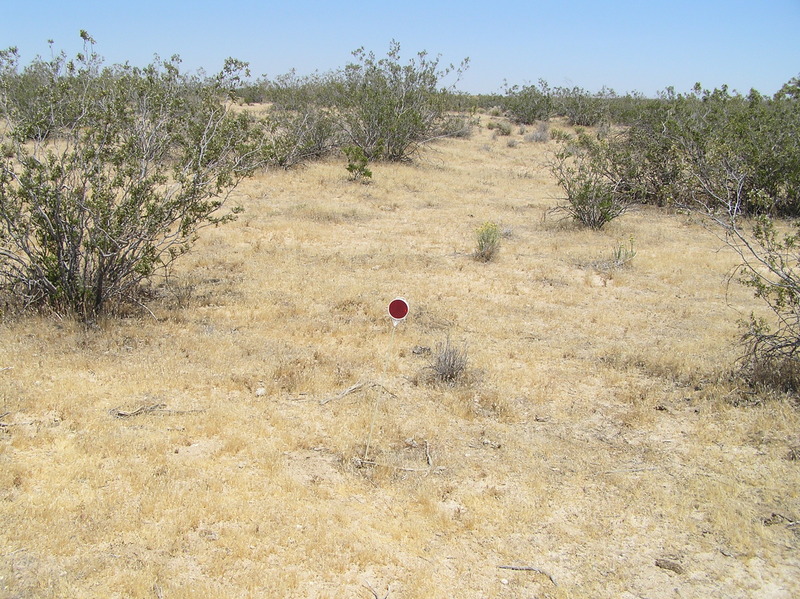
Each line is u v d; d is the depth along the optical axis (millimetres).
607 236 13297
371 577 3902
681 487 4895
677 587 3924
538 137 28484
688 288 10062
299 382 6258
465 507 4617
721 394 6270
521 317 8594
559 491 4832
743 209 14922
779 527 4430
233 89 8617
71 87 7668
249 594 3662
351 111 21453
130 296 7938
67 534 3998
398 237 12531
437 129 26641
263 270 9883
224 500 4449
